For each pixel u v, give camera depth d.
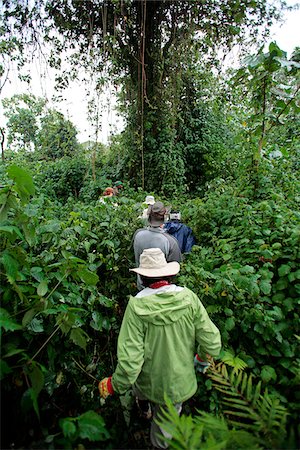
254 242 2.58
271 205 3.04
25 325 1.48
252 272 2.24
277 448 0.97
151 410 1.87
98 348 2.28
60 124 9.53
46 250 2.05
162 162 8.77
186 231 3.48
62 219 3.21
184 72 8.57
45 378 1.54
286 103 3.85
